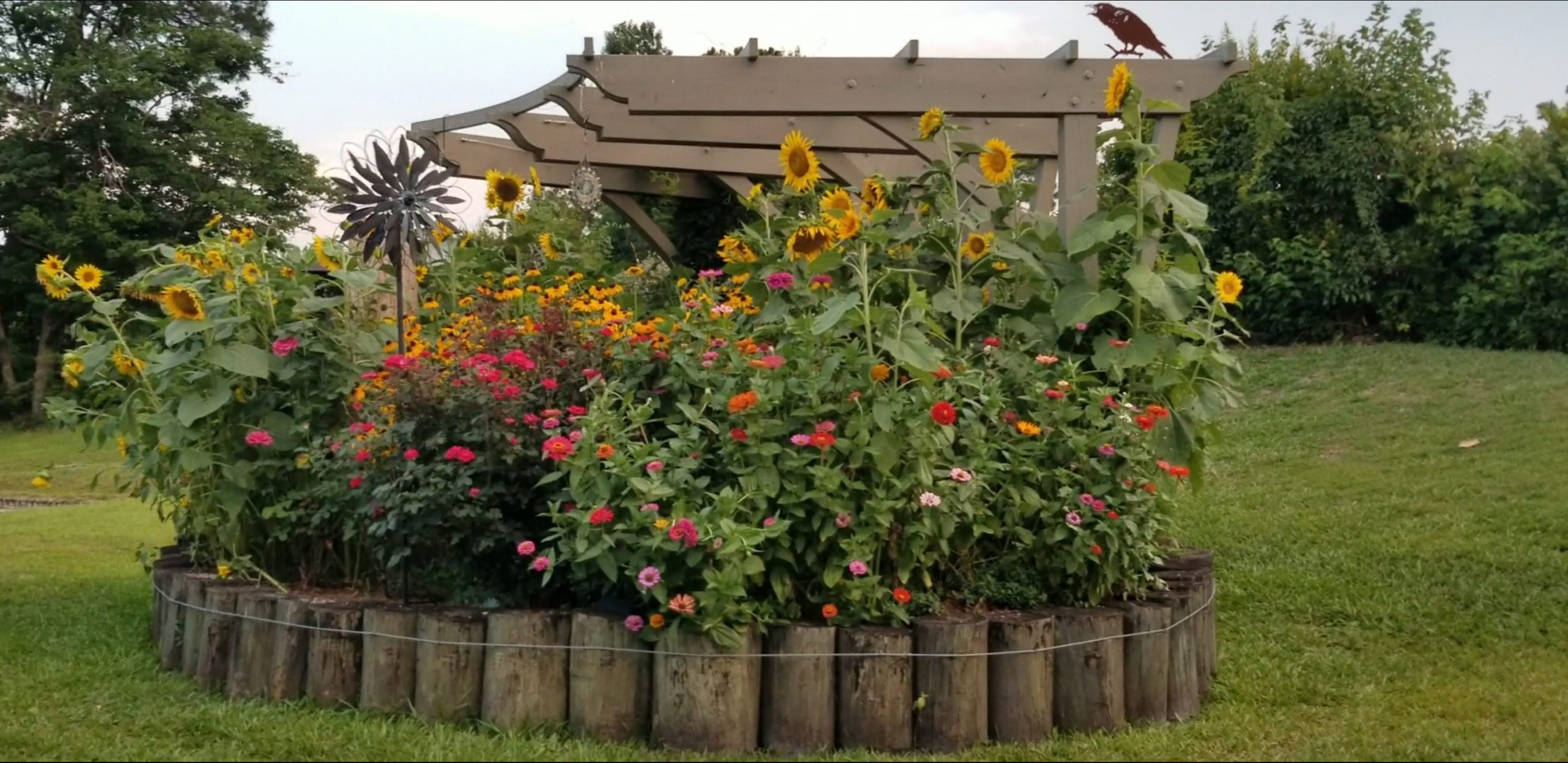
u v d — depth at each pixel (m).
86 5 22.50
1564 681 4.05
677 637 3.36
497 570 3.85
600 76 5.29
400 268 4.31
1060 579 3.86
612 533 3.43
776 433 3.58
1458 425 7.98
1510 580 5.13
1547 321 10.01
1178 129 5.29
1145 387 4.44
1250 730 3.63
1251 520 6.49
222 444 4.30
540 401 3.92
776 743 3.37
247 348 4.21
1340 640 4.62
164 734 3.49
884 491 3.54
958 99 5.31
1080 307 4.42
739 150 8.06
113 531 7.83
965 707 3.42
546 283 6.06
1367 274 10.91
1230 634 4.74
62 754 3.30
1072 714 3.59
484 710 3.49
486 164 7.54
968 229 4.75
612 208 8.60
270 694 3.77
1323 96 11.18
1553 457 6.90
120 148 21.31
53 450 15.89
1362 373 9.83
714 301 4.73
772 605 3.54
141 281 4.55
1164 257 4.68
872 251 4.63
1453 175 10.66
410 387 3.77
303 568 4.27
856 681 3.39
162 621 4.43
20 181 20.14
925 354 3.75
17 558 6.68
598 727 3.41
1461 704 3.82
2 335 21.22
